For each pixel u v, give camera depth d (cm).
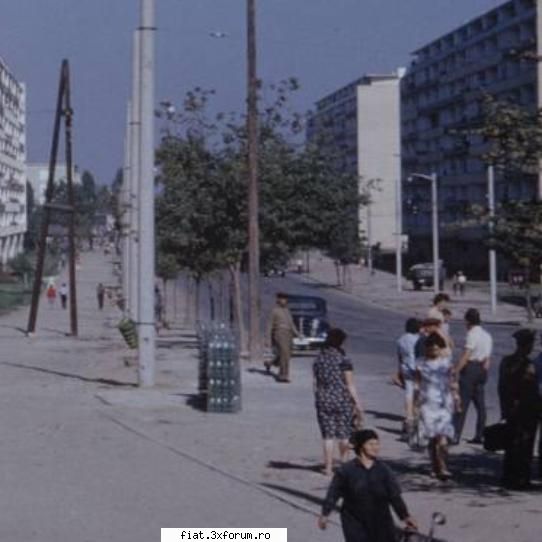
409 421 2578
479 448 2509
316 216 5347
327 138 5459
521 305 10231
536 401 2014
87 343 6544
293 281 13838
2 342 6669
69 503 1941
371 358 5338
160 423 3012
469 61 13200
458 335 6894
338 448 2361
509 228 1714
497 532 1675
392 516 1470
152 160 3894
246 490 2062
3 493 2033
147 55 3900
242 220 5328
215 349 3238
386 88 18388
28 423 3006
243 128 5409
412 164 15412
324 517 1359
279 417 3144
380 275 15075
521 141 1719
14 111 18538
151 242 3891
